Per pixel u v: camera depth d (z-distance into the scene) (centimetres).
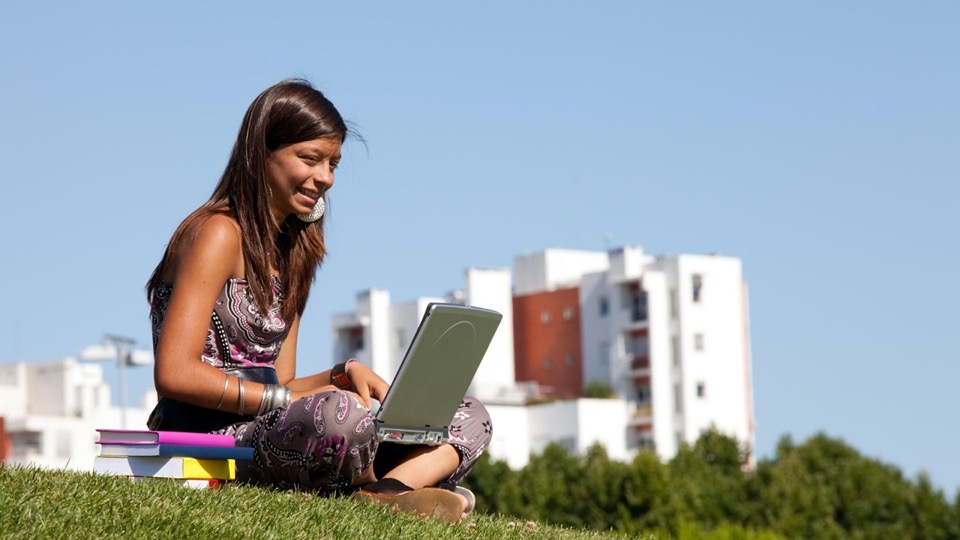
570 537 646
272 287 608
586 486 4397
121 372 4225
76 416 8412
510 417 7319
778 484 4344
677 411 7750
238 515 524
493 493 4600
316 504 560
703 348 7812
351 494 605
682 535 3259
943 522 4366
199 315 584
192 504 529
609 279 7912
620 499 4319
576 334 8050
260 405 591
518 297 8319
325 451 581
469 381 614
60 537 468
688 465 4772
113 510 507
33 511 491
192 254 588
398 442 610
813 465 4553
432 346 588
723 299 7919
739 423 7906
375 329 8256
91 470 586
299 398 595
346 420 579
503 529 605
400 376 588
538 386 7938
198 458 579
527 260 8612
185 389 578
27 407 8519
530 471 4575
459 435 633
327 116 609
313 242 627
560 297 8138
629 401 7794
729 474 4862
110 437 581
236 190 602
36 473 555
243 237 597
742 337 7988
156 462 575
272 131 602
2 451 7962
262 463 595
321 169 610
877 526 4378
